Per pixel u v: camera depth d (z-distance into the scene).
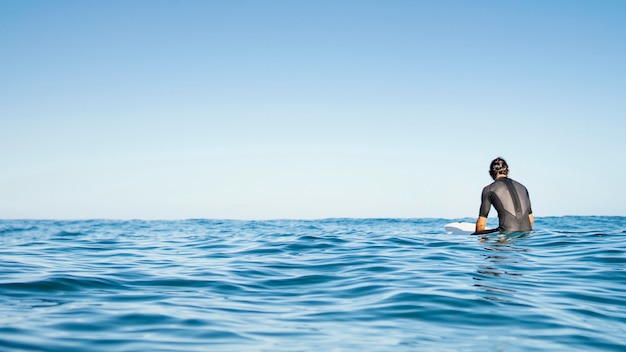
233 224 22.00
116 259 6.66
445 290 4.37
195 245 8.66
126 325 3.23
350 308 3.85
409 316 3.59
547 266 5.54
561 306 3.86
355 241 8.18
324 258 6.45
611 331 3.24
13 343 2.75
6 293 4.14
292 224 20.91
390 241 8.06
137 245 8.79
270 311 3.76
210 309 3.78
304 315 3.64
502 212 7.97
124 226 22.03
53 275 4.96
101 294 4.24
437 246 7.31
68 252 7.52
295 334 3.13
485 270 5.34
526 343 2.97
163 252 7.57
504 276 5.02
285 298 4.24
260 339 3.01
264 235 11.12
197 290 4.53
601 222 17.89
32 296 4.06
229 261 6.35
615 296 4.22
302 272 5.47
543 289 4.44
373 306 3.90
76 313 3.50
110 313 3.53
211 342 2.92
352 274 5.30
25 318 3.32
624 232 8.59
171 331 3.12
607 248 6.70
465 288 4.45
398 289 4.46
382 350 2.82
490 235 8.02
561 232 8.59
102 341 2.86
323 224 20.34
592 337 3.10
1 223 27.58
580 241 7.38
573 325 3.36
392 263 5.90
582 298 4.14
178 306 3.84
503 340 3.03
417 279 4.90
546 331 3.22
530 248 6.86
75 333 3.00
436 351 2.81
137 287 4.61
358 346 2.89
